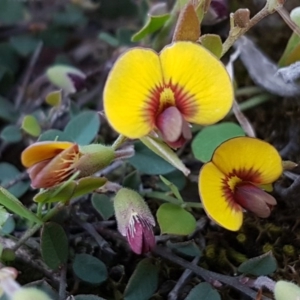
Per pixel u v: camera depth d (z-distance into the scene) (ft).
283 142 0.28
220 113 0.20
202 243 0.25
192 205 0.25
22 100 0.34
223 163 0.21
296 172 0.26
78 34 0.38
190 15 0.21
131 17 0.38
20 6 0.37
